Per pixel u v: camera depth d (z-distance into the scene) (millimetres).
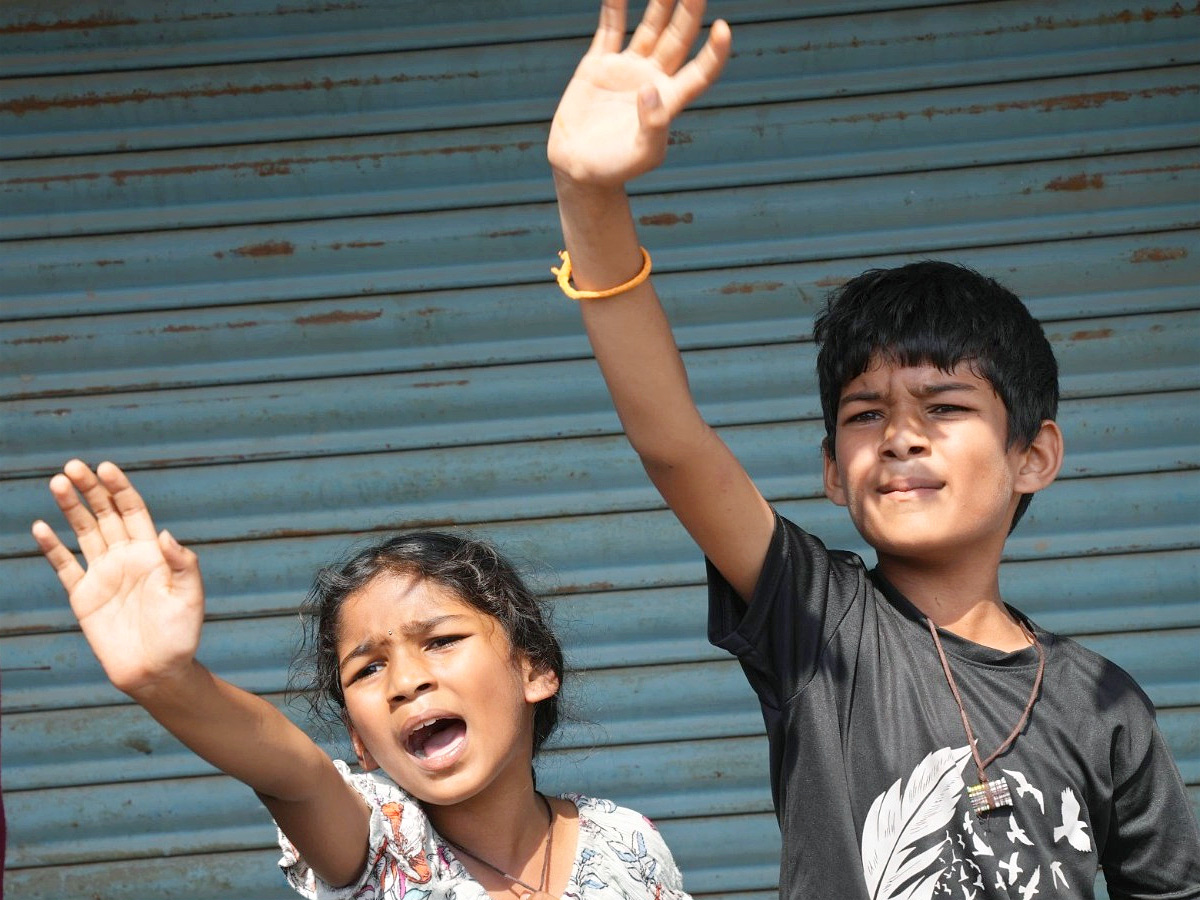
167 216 3971
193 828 3959
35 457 3959
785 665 2002
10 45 3947
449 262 3979
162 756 3961
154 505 3967
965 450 2016
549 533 3973
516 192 3973
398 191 3975
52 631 3959
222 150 3969
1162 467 3900
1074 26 3900
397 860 2008
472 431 3977
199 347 3975
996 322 2084
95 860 3951
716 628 2053
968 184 3930
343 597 2133
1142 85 3896
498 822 2145
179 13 3957
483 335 3979
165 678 1604
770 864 3951
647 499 3969
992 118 3922
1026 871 1899
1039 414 2148
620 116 1673
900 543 2004
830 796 1934
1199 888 2082
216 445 3973
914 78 3928
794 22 3941
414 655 2061
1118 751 2039
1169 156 3896
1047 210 3920
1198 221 3891
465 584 2135
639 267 1826
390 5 3963
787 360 3965
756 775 3947
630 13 4004
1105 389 3906
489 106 3973
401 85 3967
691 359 3975
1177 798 2088
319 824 1849
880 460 2035
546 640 2314
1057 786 1953
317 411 3979
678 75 1620
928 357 2020
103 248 3965
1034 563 3920
